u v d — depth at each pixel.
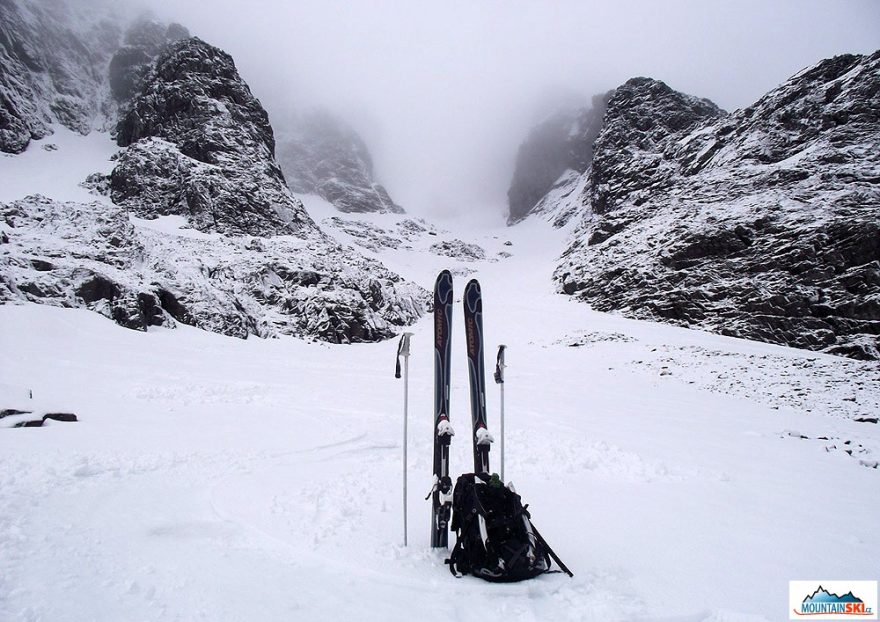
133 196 57.38
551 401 16.12
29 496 5.32
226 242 49.25
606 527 5.11
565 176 155.25
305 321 37.94
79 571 3.77
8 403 9.33
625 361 26.58
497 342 34.91
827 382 20.89
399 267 82.00
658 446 9.91
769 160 53.22
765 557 4.43
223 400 13.02
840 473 8.40
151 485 6.01
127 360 19.72
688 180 58.19
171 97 69.50
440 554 4.34
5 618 3.10
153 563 3.99
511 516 3.96
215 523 4.89
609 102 96.00
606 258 50.50
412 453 8.29
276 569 3.99
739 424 13.73
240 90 73.94
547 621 3.32
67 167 68.88
